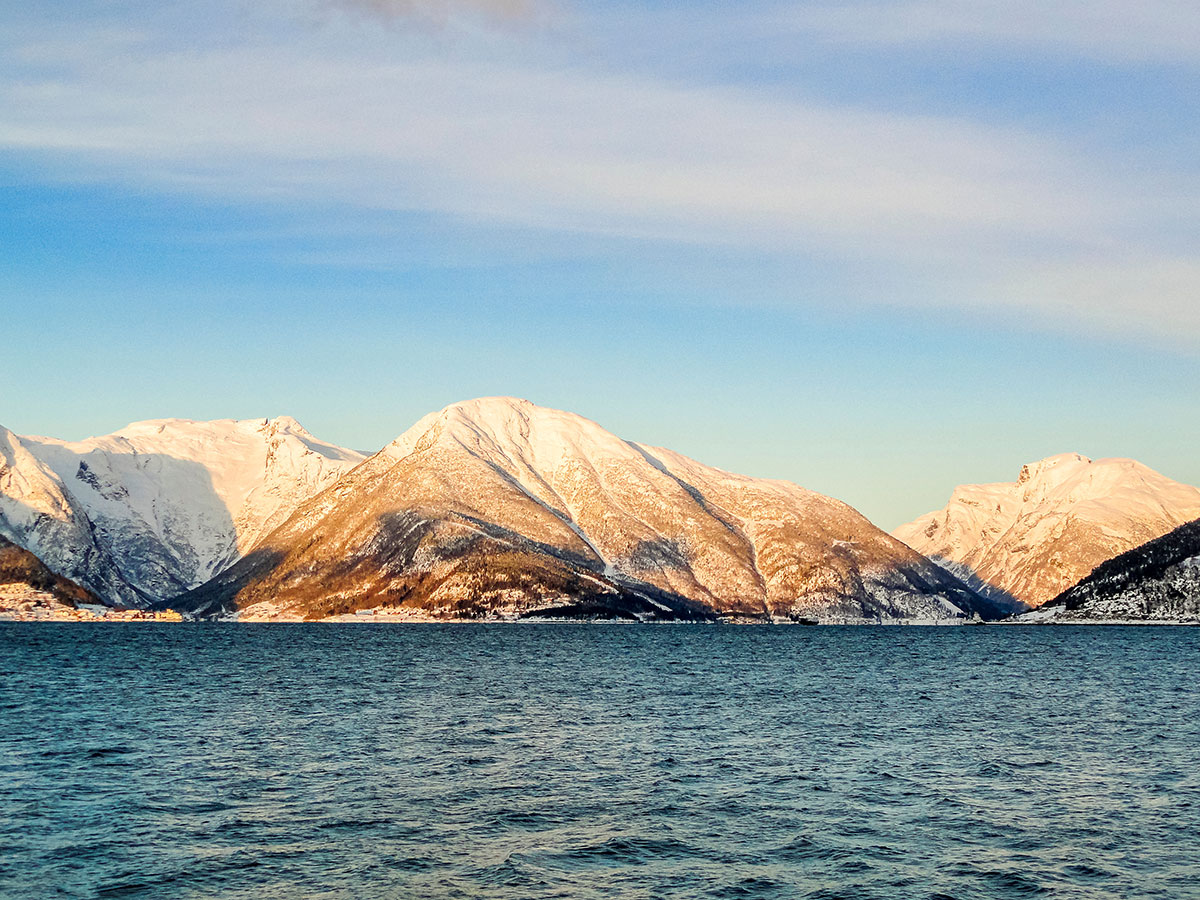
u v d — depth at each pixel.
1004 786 60.69
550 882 43.03
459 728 82.44
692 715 92.88
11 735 76.00
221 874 43.38
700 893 42.00
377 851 46.69
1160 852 47.38
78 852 45.88
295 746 72.25
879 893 42.09
